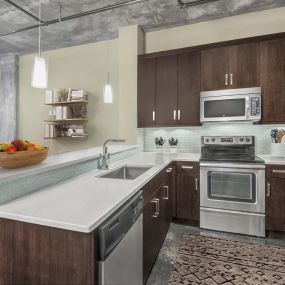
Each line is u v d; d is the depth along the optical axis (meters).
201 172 2.81
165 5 3.03
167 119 3.35
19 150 1.46
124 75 3.63
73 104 4.44
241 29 3.30
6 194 1.25
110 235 1.05
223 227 2.73
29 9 3.15
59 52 4.65
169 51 3.30
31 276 1.07
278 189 2.54
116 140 2.20
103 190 1.45
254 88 2.85
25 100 5.05
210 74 3.09
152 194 1.92
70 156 2.04
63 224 0.97
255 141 3.25
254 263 2.05
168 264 2.04
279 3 3.00
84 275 0.97
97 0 2.94
